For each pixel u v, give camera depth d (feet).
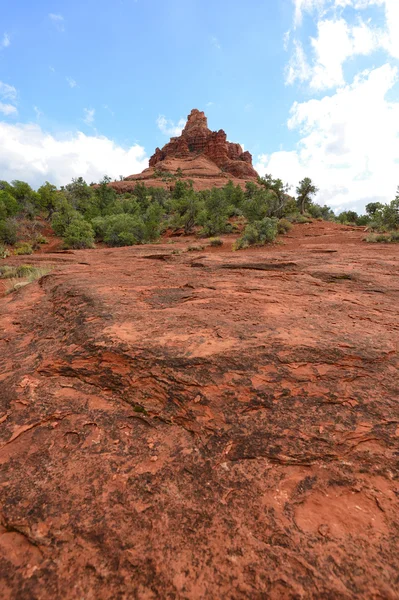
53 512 5.99
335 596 4.68
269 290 18.49
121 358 10.23
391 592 4.69
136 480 6.70
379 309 15.05
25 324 15.47
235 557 5.24
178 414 8.42
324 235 68.74
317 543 5.43
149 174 305.32
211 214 104.83
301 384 9.04
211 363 9.70
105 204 156.46
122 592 4.77
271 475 6.78
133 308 15.02
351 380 9.26
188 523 5.83
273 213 101.24
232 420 8.06
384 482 6.52
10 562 5.24
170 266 29.25
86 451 7.47
